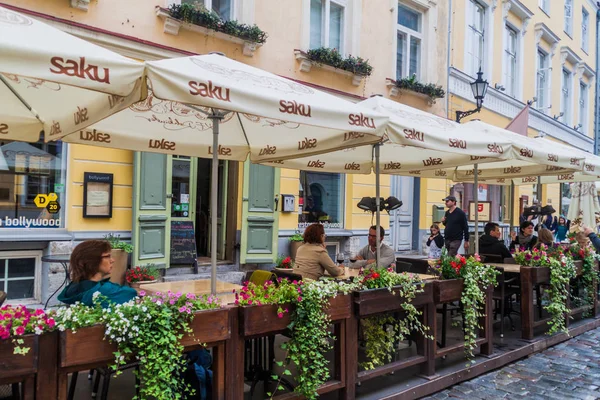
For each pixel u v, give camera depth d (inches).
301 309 139.9
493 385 191.8
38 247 268.8
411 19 501.4
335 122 146.4
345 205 430.0
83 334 104.9
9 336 96.2
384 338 174.7
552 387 190.2
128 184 297.6
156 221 301.9
